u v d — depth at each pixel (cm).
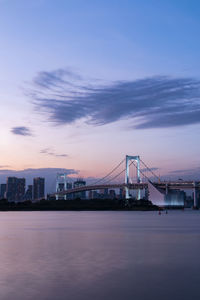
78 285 2836
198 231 7944
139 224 10619
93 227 9281
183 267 3538
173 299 2472
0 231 7881
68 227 9219
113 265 3634
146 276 3147
